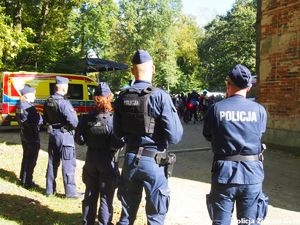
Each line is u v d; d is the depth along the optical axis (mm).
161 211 4113
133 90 4098
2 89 17734
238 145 3910
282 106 12172
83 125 5203
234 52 47875
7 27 10148
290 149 11859
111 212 5254
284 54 12055
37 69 24594
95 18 36750
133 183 4145
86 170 5312
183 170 9789
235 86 4059
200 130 19672
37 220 5668
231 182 3895
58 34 25547
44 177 8398
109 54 64688
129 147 4176
